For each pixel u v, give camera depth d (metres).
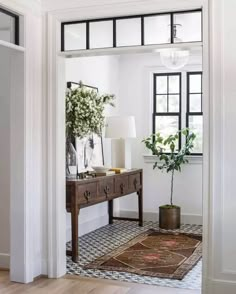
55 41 4.02
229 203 3.47
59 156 4.08
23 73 3.90
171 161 6.61
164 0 3.60
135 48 3.74
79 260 4.61
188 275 4.12
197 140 6.76
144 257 4.74
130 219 6.58
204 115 3.51
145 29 3.72
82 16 3.88
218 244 3.50
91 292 3.66
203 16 3.49
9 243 4.30
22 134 3.93
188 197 6.73
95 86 6.25
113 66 6.86
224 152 3.47
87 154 5.77
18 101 3.93
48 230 4.08
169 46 3.64
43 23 4.05
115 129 5.82
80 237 5.73
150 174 6.90
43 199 4.10
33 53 3.98
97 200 4.95
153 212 6.90
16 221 3.96
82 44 3.96
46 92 4.06
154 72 6.91
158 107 6.93
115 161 6.68
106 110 6.57
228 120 3.46
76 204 4.48
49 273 4.07
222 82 3.46
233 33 3.43
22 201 3.94
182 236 5.81
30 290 3.72
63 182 4.14
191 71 6.75
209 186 3.51
